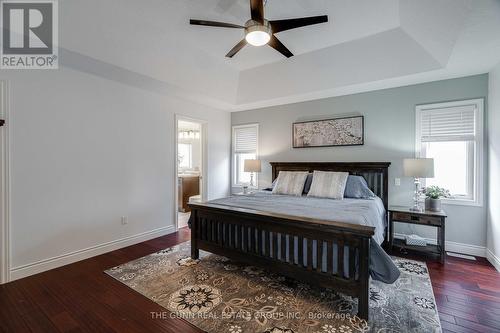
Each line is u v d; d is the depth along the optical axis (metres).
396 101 3.62
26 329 1.78
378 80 3.32
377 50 2.93
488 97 3.00
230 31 2.76
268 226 2.35
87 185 3.07
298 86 3.85
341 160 4.08
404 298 2.14
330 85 3.63
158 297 2.18
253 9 1.96
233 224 2.63
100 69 2.96
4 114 2.42
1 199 2.39
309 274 2.12
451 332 1.72
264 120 4.96
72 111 2.92
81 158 3.01
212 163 5.03
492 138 2.88
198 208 2.90
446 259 2.99
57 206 2.80
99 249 3.19
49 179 2.74
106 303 2.09
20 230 2.52
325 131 4.21
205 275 2.59
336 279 1.98
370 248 1.90
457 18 2.14
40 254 2.67
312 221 2.05
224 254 2.71
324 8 2.34
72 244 2.93
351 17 2.46
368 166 3.73
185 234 4.12
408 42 2.73
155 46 2.87
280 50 2.56
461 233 3.20
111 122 3.32
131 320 1.87
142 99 3.71
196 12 2.42
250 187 5.15
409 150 3.52
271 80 3.91
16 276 2.49
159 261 2.96
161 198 4.02
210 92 4.04
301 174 3.95
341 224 1.93
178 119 4.28
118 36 2.57
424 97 3.41
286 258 2.28
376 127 3.77
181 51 3.09
